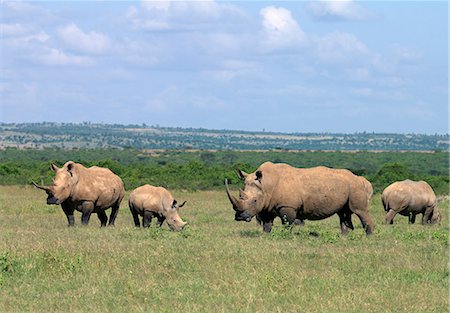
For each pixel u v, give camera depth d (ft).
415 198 221.66
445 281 116.16
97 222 214.69
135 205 197.06
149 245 143.64
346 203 170.71
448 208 278.46
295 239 156.35
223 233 171.53
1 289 108.06
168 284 111.24
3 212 238.89
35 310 97.71
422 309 99.66
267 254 133.59
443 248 146.00
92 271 118.11
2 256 119.96
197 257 129.80
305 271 120.37
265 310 97.40
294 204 166.61
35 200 288.51
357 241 155.43
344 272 122.42
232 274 116.98
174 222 192.34
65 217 224.53
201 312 95.96
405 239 160.66
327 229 180.55
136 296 104.37
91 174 193.36
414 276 119.14
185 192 372.38
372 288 110.11
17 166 475.72
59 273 116.78
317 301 102.63
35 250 131.95
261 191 165.68
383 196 226.17
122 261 125.18
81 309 97.96
